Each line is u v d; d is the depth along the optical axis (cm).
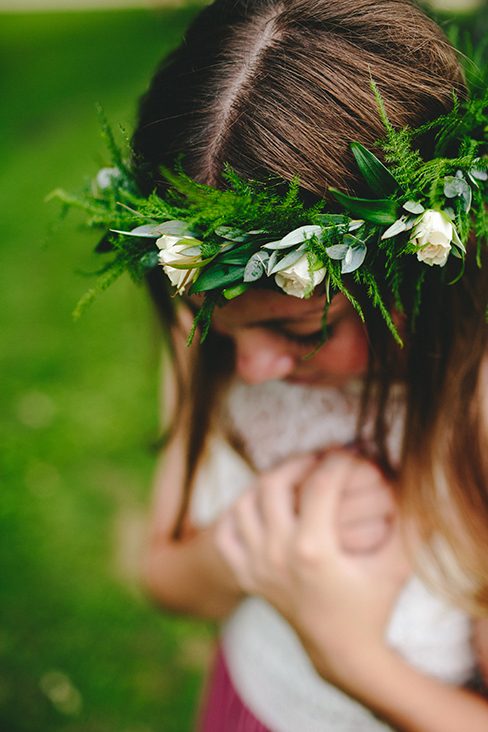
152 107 60
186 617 86
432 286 63
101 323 259
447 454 68
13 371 237
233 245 56
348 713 77
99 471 196
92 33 746
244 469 86
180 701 142
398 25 58
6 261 312
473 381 67
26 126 497
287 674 80
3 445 203
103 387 226
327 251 54
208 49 59
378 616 67
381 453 71
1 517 181
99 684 146
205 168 58
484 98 55
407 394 69
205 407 81
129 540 176
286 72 56
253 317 61
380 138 56
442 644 72
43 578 167
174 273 57
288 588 69
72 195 63
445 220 54
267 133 56
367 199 57
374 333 63
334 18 57
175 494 90
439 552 69
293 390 79
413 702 66
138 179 60
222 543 74
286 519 69
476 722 65
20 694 144
